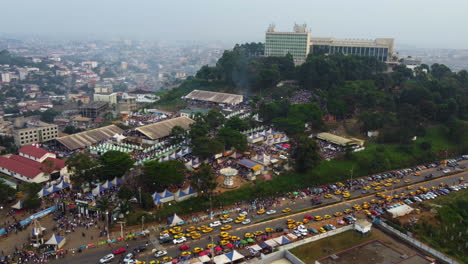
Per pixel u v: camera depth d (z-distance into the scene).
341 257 150.62
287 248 157.88
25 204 179.12
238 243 158.50
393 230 176.50
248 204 199.38
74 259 145.88
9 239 157.38
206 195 196.62
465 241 176.75
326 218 186.25
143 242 160.25
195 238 163.75
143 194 182.25
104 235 163.00
